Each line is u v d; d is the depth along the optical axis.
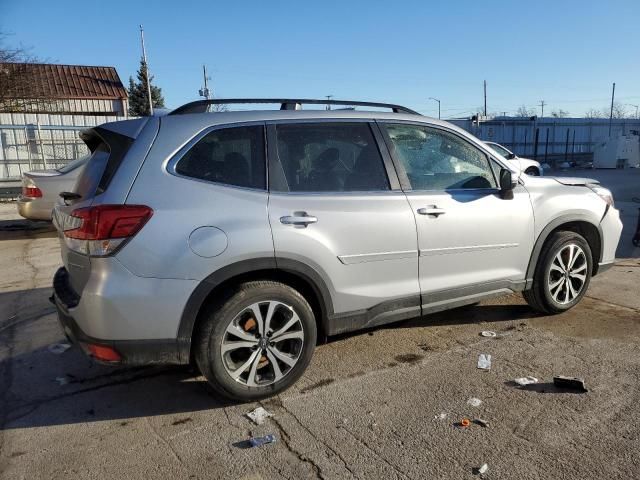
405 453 2.79
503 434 2.94
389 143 3.87
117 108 28.70
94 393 3.54
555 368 3.74
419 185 3.93
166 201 3.04
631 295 5.41
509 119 42.62
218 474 2.66
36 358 4.11
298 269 3.34
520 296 5.41
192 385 3.63
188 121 3.30
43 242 9.06
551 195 4.54
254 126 3.44
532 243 4.41
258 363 3.30
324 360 3.95
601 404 3.23
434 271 3.93
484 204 4.12
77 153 17.27
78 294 3.13
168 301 3.01
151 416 3.23
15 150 16.34
